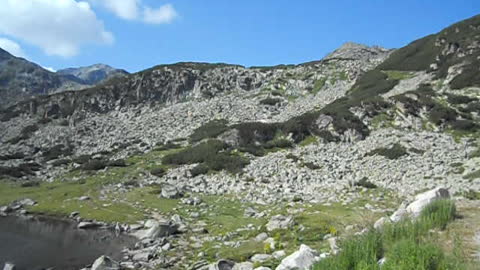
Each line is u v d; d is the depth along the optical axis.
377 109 77.44
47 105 117.00
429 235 16.83
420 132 68.06
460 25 102.88
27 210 52.09
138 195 56.28
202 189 58.00
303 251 17.92
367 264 13.54
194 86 123.12
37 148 93.00
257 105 105.06
